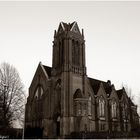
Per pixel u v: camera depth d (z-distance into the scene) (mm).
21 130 79750
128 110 100375
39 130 79500
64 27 86750
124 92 103750
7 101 72938
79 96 76500
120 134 69250
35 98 88875
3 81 75812
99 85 94312
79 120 74312
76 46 86250
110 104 94062
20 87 77750
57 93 82000
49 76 87625
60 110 78000
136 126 97062
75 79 80812
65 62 80812
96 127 85312
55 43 88125
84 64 85875
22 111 76125
